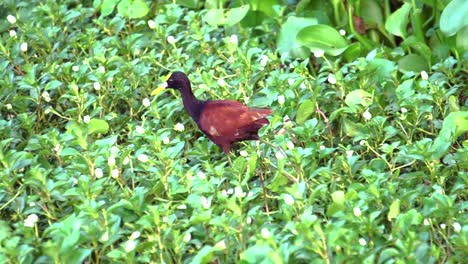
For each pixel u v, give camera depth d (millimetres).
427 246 8531
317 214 9883
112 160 10039
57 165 11039
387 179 10047
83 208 8992
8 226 9367
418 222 8805
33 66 12523
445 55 13094
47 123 12273
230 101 10609
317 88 11398
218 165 10383
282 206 9445
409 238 8445
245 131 10445
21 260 8484
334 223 8945
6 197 10094
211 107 10562
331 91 11750
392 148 10312
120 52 13352
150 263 8750
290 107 11484
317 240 8352
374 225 8836
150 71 12906
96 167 10289
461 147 11148
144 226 8891
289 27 13414
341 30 13367
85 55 13461
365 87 11898
